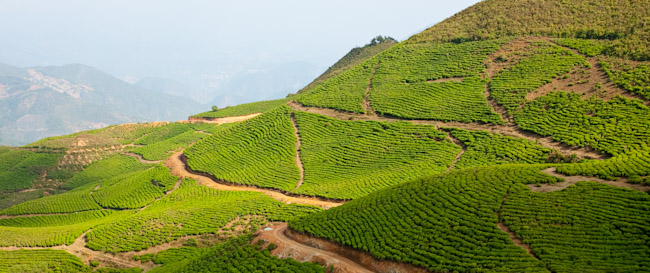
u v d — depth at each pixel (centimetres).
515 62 10619
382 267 5188
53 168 17875
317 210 7831
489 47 11612
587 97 8562
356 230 5881
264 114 13438
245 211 8512
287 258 5794
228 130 13388
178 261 7356
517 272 4284
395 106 11081
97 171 17312
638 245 4222
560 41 10606
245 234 7375
